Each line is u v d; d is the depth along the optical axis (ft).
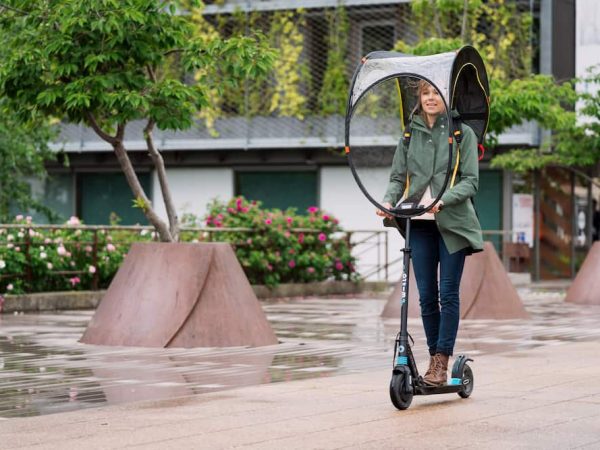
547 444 19.17
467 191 24.04
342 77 104.78
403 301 23.88
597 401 24.18
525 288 91.20
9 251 57.88
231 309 38.11
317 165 107.65
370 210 106.52
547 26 101.50
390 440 19.53
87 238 63.16
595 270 64.69
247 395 25.30
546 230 107.34
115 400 25.09
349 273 81.46
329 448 18.79
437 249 24.91
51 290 60.59
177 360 33.63
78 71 38.27
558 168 107.65
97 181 114.32
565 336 42.19
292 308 61.52
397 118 94.38
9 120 70.64
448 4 65.00
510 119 60.44
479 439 19.62
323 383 27.50
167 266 38.17
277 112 106.93
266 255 73.36
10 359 33.78
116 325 37.99
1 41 41.01
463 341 39.99
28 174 94.38
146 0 37.22
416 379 23.56
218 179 110.52
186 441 19.45
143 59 38.11
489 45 98.58
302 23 106.42
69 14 36.68
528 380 27.81
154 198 112.06
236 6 106.32
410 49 62.28
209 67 39.47
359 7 104.42
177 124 38.47
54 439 19.69
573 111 79.05
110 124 41.91
